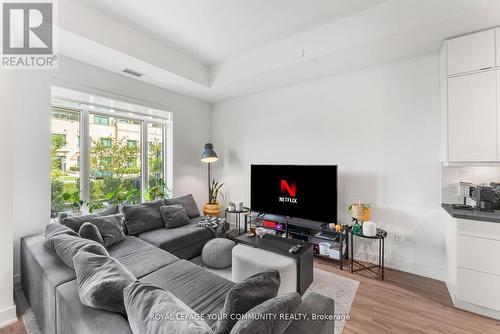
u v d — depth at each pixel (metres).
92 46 2.43
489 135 2.08
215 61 3.55
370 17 2.30
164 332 0.81
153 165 3.99
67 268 1.60
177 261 2.10
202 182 4.53
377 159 2.90
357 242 3.04
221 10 2.35
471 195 2.26
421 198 2.63
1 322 1.76
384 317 1.90
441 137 2.49
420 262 2.64
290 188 3.34
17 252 2.34
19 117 2.37
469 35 2.15
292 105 3.61
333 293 2.24
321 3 2.23
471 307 1.97
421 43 2.36
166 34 2.80
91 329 1.02
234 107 4.34
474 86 2.13
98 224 2.43
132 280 1.24
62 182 2.94
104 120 3.39
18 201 2.36
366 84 2.97
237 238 2.70
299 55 2.76
